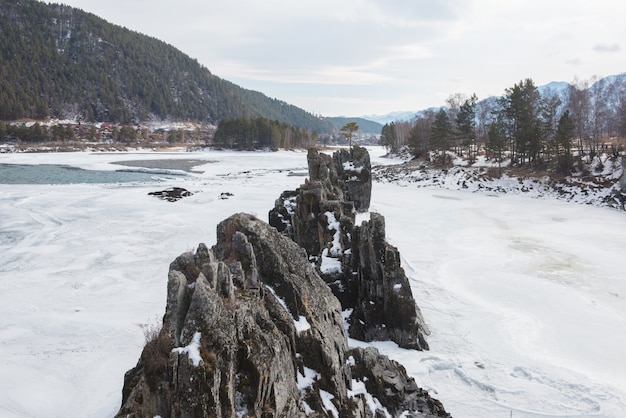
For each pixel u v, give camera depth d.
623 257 45.28
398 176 109.81
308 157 55.12
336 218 35.59
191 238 50.03
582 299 34.38
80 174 112.56
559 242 51.00
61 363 23.67
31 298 32.84
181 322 13.23
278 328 16.12
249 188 88.25
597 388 22.17
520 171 94.81
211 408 11.48
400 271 27.50
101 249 45.34
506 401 21.28
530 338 27.97
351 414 16.03
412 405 19.05
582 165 87.75
